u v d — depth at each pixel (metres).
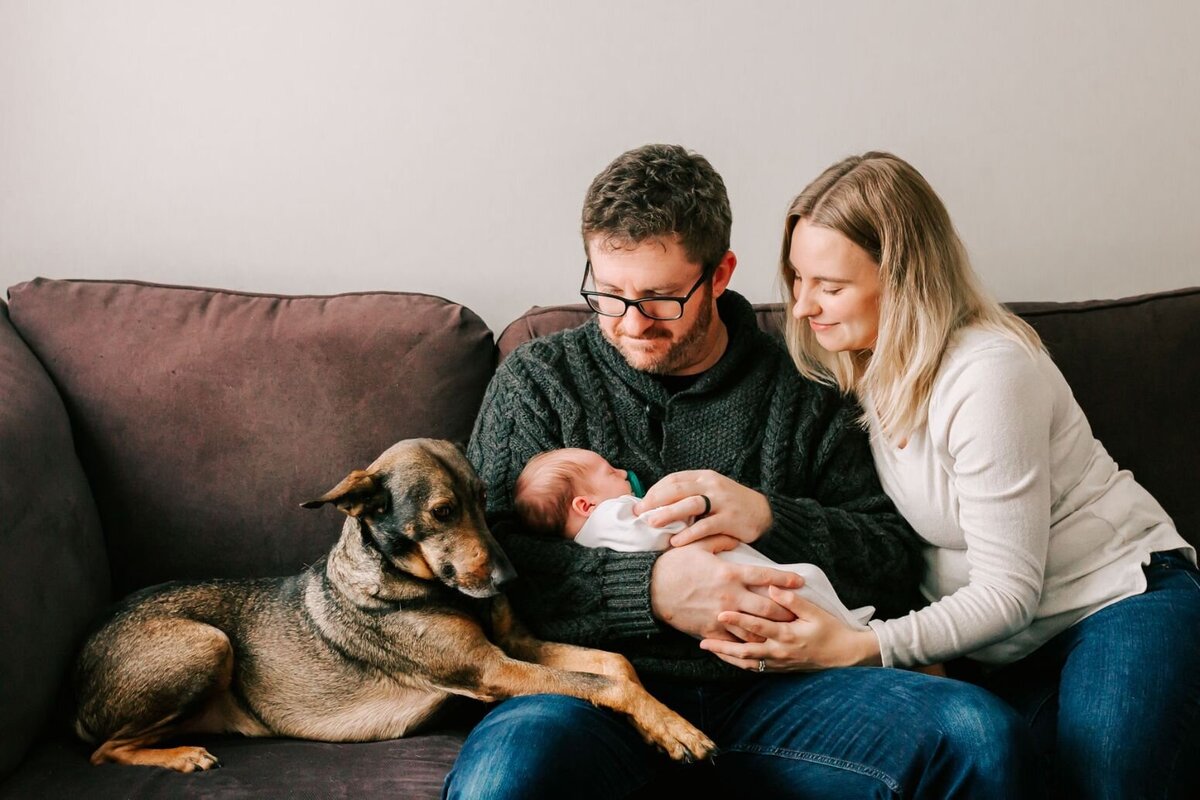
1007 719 1.48
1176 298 2.26
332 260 2.48
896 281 1.75
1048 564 1.81
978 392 1.71
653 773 1.63
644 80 2.45
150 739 1.77
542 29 2.42
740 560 1.75
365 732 1.82
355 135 2.44
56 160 2.40
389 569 1.81
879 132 2.48
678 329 1.84
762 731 1.68
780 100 2.47
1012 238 2.54
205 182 2.43
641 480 1.92
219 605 1.90
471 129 2.45
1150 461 2.17
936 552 1.92
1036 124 2.49
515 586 1.83
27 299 2.17
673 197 1.76
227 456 2.10
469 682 1.75
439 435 2.15
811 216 1.80
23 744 1.72
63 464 1.98
